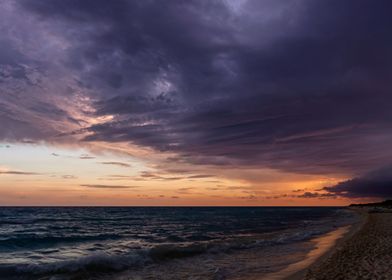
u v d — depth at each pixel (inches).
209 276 525.3
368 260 559.5
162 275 536.7
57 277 519.2
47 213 3855.8
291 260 661.9
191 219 2748.5
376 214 2800.2
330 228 1553.9
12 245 945.5
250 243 942.4
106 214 3873.0
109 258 640.4
